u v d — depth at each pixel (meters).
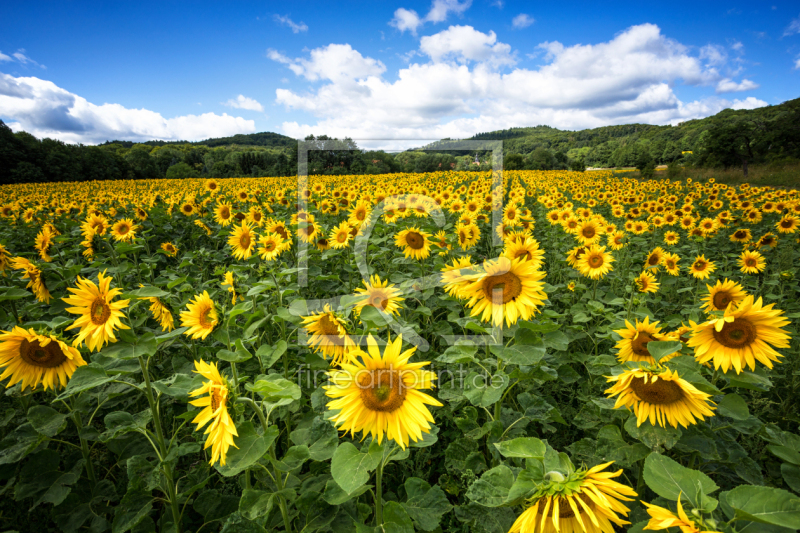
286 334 3.84
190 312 2.89
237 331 3.42
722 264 8.46
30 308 4.82
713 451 2.51
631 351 3.33
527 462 1.87
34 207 13.79
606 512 1.65
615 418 3.01
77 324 2.62
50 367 2.79
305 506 2.46
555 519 1.58
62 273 4.78
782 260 8.31
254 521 2.34
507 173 34.09
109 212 12.18
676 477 1.82
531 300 2.94
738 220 12.09
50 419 2.78
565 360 4.26
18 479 3.04
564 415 3.82
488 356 3.22
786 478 2.50
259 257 6.32
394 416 1.99
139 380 3.79
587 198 19.44
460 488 2.97
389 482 3.29
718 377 2.90
